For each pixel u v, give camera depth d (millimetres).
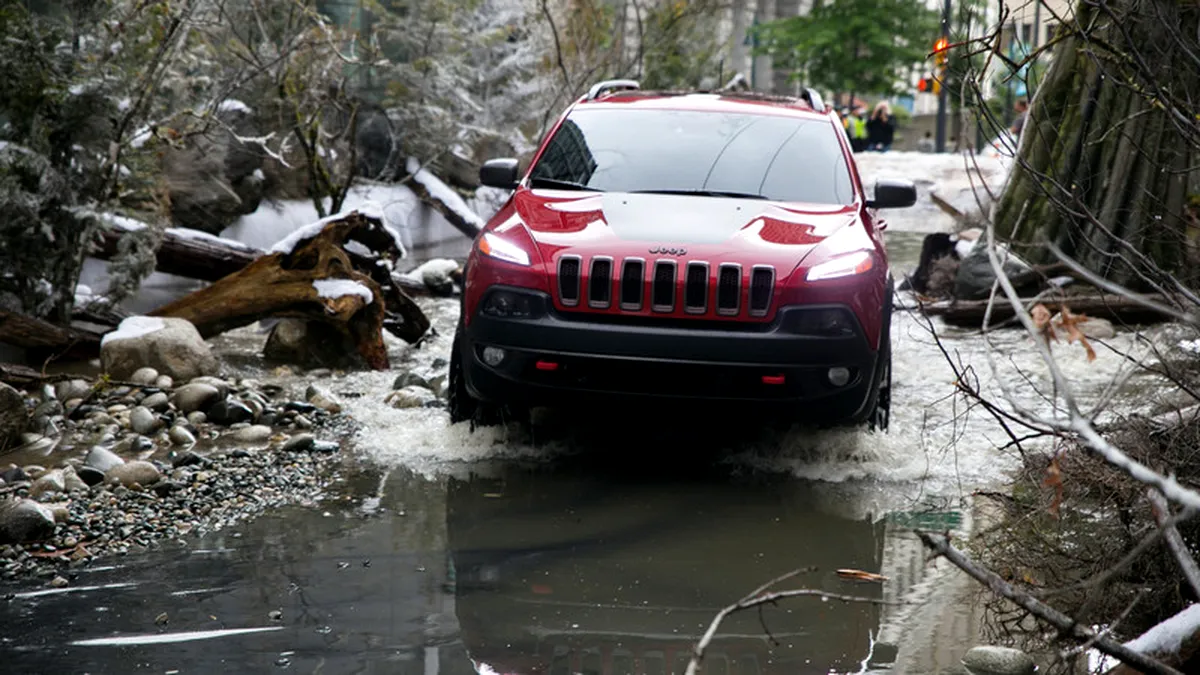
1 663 4066
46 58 8281
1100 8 4520
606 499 6168
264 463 6676
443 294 13172
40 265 8555
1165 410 5289
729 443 7254
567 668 4090
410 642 4285
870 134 40750
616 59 19500
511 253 6688
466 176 17922
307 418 7637
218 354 9648
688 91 8898
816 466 6770
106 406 7734
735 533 5641
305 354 9352
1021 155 4352
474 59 18359
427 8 16531
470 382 6773
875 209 8000
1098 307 10406
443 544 5406
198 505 5918
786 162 7648
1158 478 2484
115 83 8531
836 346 6461
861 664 4168
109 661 4090
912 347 10133
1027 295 11242
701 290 6484
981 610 4680
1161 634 3484
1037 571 4816
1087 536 4852
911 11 48469
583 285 6500
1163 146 9883
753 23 50469
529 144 18391
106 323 9234
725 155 7680
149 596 4719
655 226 6777
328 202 14492
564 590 4852
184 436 7062
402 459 6852
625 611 4633
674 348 6391
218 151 12227
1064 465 4652
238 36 12164
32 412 7336
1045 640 4332
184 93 10414
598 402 6578
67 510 5602
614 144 7793
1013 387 8641
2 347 8531
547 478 6543
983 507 6059
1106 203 10422
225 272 10094
